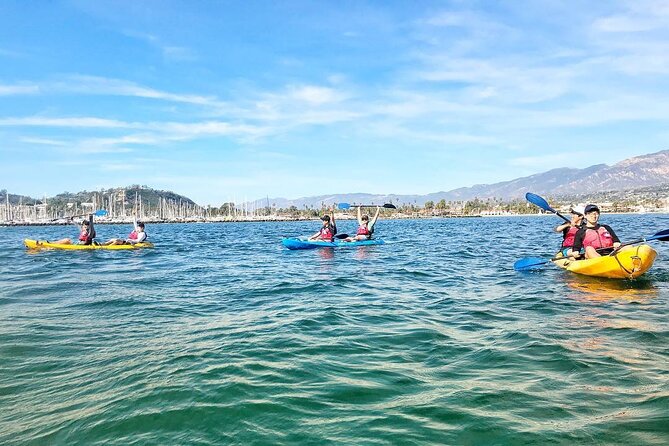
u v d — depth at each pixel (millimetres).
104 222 165000
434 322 6918
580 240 11562
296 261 16062
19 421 3799
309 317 7301
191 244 27703
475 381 4469
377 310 7820
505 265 14156
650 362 4848
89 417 3838
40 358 5363
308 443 3354
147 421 3742
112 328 6734
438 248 21094
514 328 6422
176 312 7836
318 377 4656
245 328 6668
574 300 8328
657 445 3139
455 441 3330
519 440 3301
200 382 4539
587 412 3697
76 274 13016
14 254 19172
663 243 20891
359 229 23375
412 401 4035
